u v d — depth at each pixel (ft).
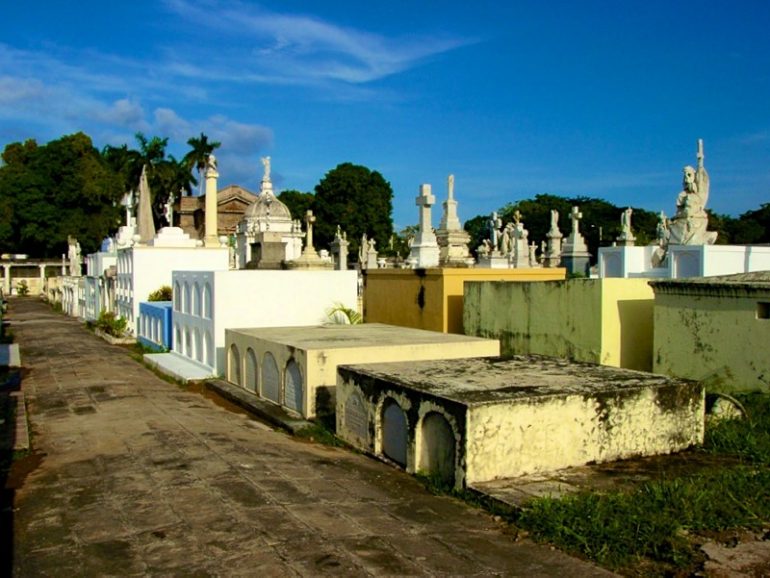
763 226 217.97
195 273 54.49
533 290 39.24
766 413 26.58
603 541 16.47
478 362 29.17
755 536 16.78
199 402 41.24
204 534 17.78
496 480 20.90
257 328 45.16
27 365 60.59
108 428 32.32
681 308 31.91
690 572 15.05
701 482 19.94
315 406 33.40
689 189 57.57
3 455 27.27
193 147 213.46
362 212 233.96
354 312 52.95
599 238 229.25
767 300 28.27
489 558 16.07
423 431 22.88
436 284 48.01
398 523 18.43
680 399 24.03
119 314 91.20
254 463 24.61
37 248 229.86
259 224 112.98
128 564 16.16
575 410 22.13
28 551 17.24
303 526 18.15
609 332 35.45
